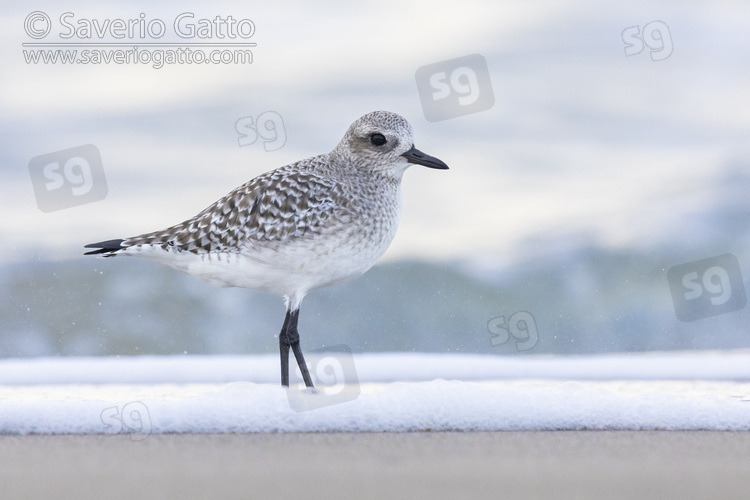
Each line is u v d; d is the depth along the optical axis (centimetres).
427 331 1396
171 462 615
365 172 899
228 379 1011
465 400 750
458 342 1359
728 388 908
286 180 866
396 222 915
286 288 876
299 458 625
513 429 728
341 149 909
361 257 884
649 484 560
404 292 1452
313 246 855
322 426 727
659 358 1100
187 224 876
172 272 1405
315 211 855
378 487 550
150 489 545
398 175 912
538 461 618
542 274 1512
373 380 986
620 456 632
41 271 1430
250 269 860
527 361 1090
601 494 537
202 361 1133
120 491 541
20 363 1110
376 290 1442
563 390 824
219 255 859
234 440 687
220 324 1367
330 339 1373
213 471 590
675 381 952
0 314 1346
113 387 953
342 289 1423
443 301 1446
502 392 770
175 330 1346
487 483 559
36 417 731
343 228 862
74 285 1407
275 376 1024
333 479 568
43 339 1323
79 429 724
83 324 1366
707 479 573
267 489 545
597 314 1448
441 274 1488
